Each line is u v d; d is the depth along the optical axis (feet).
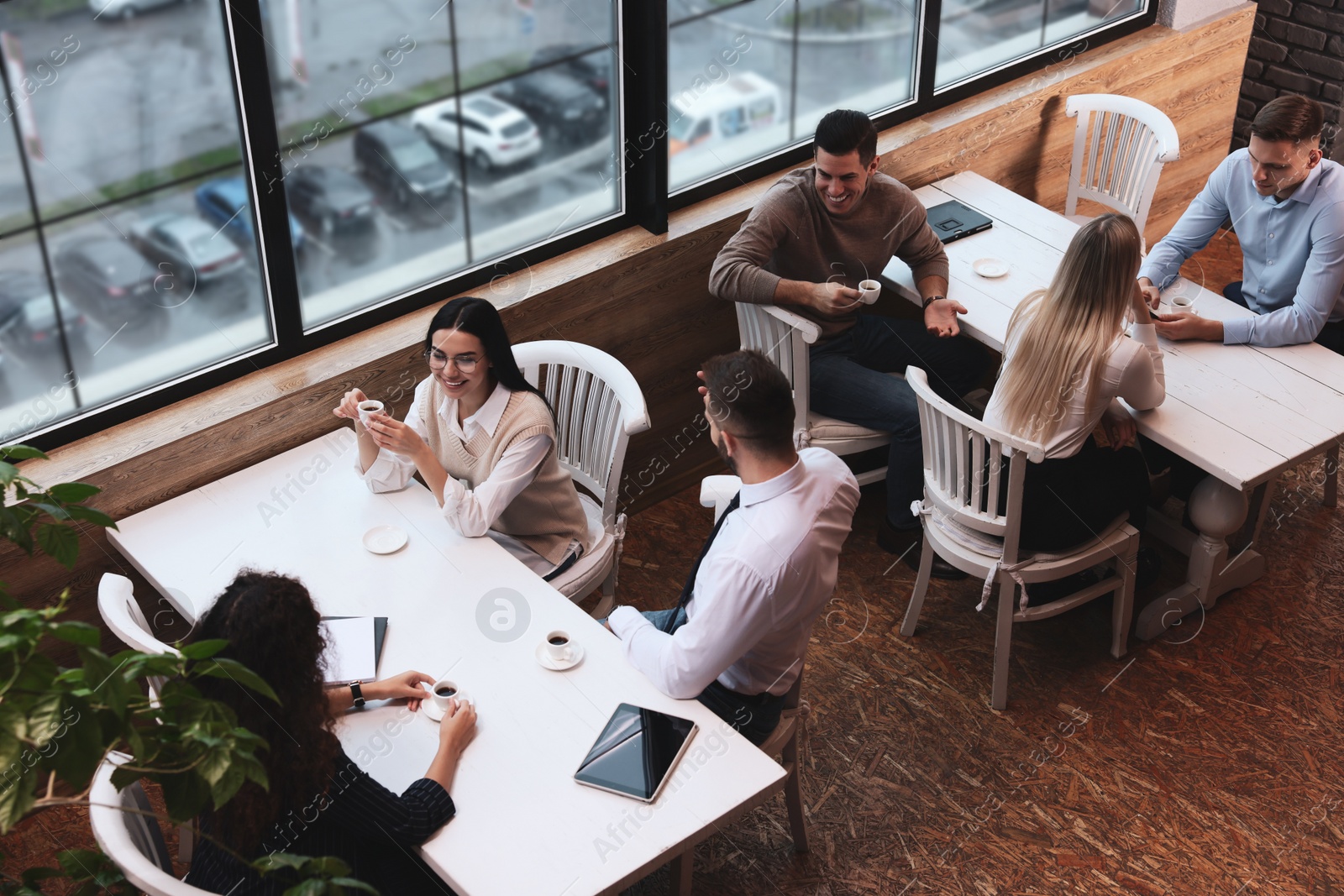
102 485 8.27
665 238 10.52
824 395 10.41
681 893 7.35
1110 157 13.53
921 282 10.55
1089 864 8.36
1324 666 9.89
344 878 5.10
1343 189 10.05
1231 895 8.13
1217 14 14.21
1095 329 8.37
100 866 5.64
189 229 8.39
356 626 7.18
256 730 5.48
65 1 7.26
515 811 6.15
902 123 12.32
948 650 10.12
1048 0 12.96
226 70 8.05
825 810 8.77
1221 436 8.99
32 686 4.34
